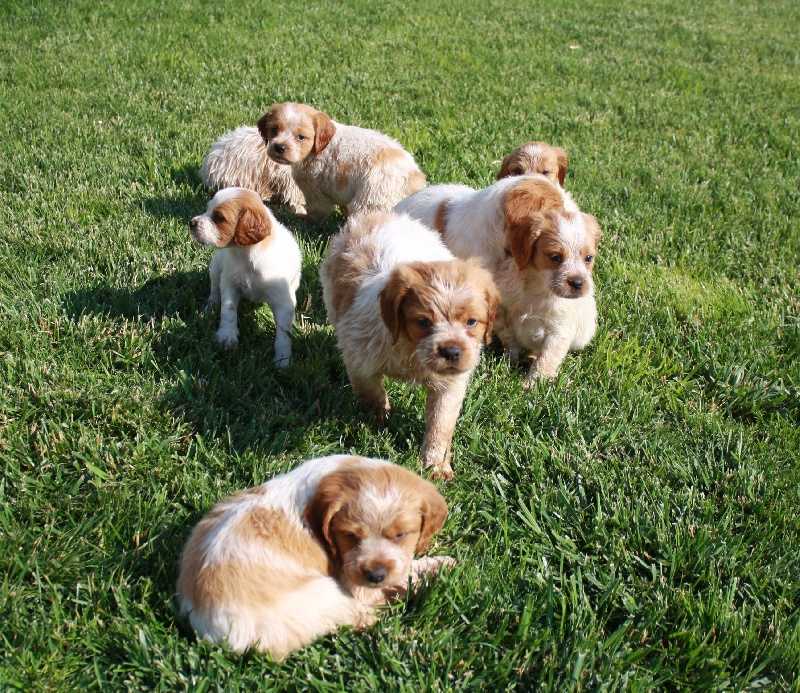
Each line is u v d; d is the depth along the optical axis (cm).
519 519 82
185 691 59
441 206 127
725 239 151
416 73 239
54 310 105
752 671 66
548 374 110
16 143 161
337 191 154
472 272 81
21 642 63
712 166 191
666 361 113
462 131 194
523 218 108
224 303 107
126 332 102
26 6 262
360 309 88
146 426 88
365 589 68
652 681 65
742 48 316
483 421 96
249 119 190
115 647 64
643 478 87
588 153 190
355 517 63
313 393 98
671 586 74
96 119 180
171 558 71
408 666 64
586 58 278
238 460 84
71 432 85
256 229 100
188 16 269
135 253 122
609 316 124
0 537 71
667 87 254
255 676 61
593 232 109
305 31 268
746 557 78
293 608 62
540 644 67
